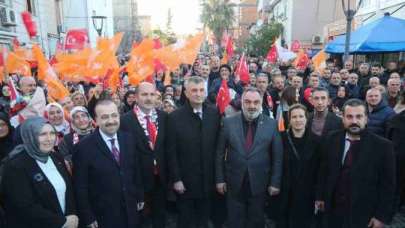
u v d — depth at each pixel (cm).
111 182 346
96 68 670
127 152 361
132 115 432
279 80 681
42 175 311
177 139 420
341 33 1906
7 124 448
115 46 675
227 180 410
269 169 408
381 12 1547
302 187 402
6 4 1452
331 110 665
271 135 399
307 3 2820
